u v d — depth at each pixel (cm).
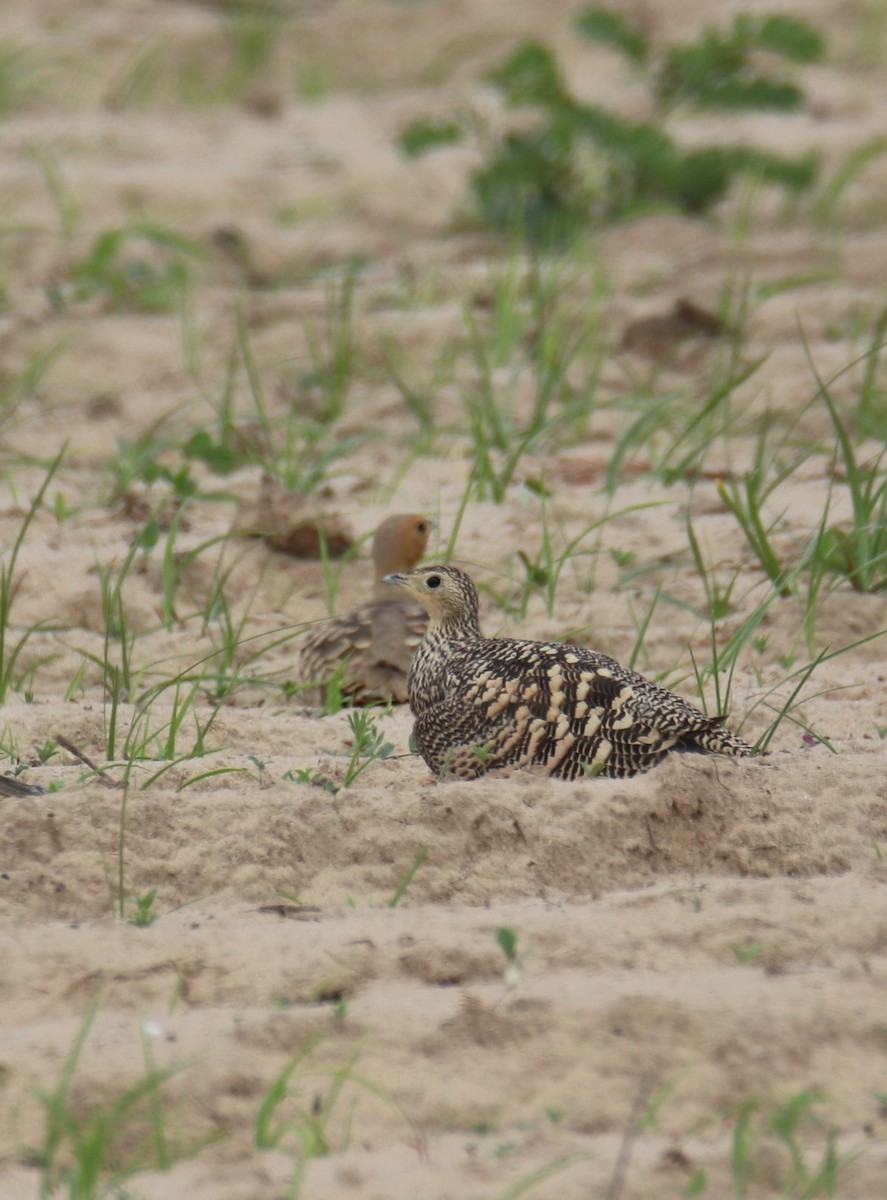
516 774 884
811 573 1205
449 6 3569
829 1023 675
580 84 3219
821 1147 610
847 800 873
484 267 2242
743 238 2317
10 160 2762
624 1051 658
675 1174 589
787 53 2558
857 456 1576
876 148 2431
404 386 1777
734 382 1486
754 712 1044
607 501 1491
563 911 782
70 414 1831
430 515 1482
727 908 773
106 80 3291
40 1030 683
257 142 2953
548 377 1714
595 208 2420
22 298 2189
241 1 3753
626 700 899
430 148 2533
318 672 1129
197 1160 604
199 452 1595
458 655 956
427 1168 595
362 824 835
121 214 2511
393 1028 671
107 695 1123
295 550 1393
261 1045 665
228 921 771
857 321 1880
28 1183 595
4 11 3588
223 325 2042
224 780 915
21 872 804
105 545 1415
